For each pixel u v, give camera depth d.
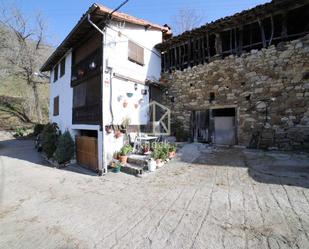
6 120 20.61
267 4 6.78
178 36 9.42
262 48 7.61
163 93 10.62
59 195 4.96
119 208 3.97
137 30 9.01
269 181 4.54
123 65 7.95
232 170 5.52
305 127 6.76
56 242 3.00
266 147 7.48
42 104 25.36
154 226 3.22
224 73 8.55
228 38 9.03
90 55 7.88
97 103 7.15
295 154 6.49
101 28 7.15
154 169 6.21
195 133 9.51
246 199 3.82
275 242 2.60
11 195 5.18
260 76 7.64
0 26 21.92
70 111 9.68
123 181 5.68
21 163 8.98
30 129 19.77
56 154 8.23
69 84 9.94
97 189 5.19
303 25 7.76
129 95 8.11
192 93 9.54
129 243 2.84
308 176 4.62
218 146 8.55
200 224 3.16
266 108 7.51
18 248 2.93
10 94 25.44
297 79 6.91
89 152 7.49
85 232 3.22
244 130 8.05
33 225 3.57
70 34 7.97
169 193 4.47
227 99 8.45
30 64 22.31
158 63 10.68
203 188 4.54
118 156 6.95
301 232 2.75
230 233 2.86
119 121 7.52
